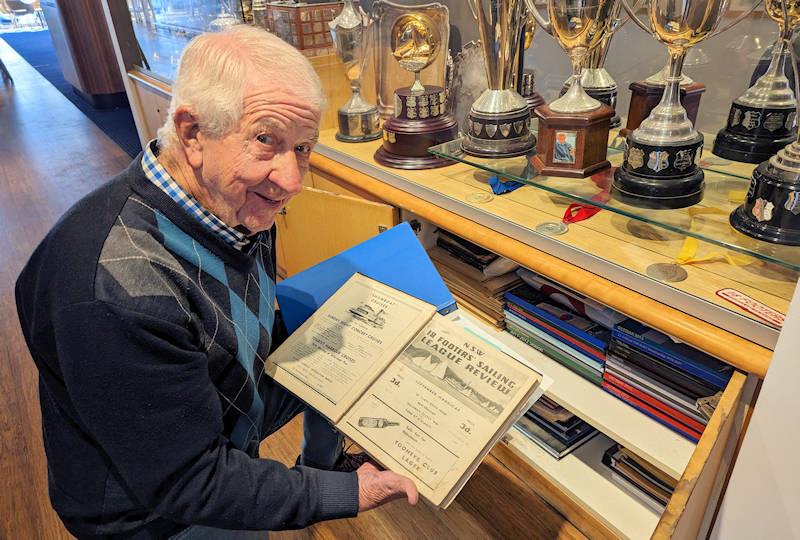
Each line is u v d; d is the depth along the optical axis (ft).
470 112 4.25
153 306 2.14
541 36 4.75
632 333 3.43
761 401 2.49
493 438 2.53
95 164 13.20
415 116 4.66
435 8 5.23
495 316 4.41
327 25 5.70
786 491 2.56
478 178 4.48
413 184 4.44
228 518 2.39
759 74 3.71
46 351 2.29
